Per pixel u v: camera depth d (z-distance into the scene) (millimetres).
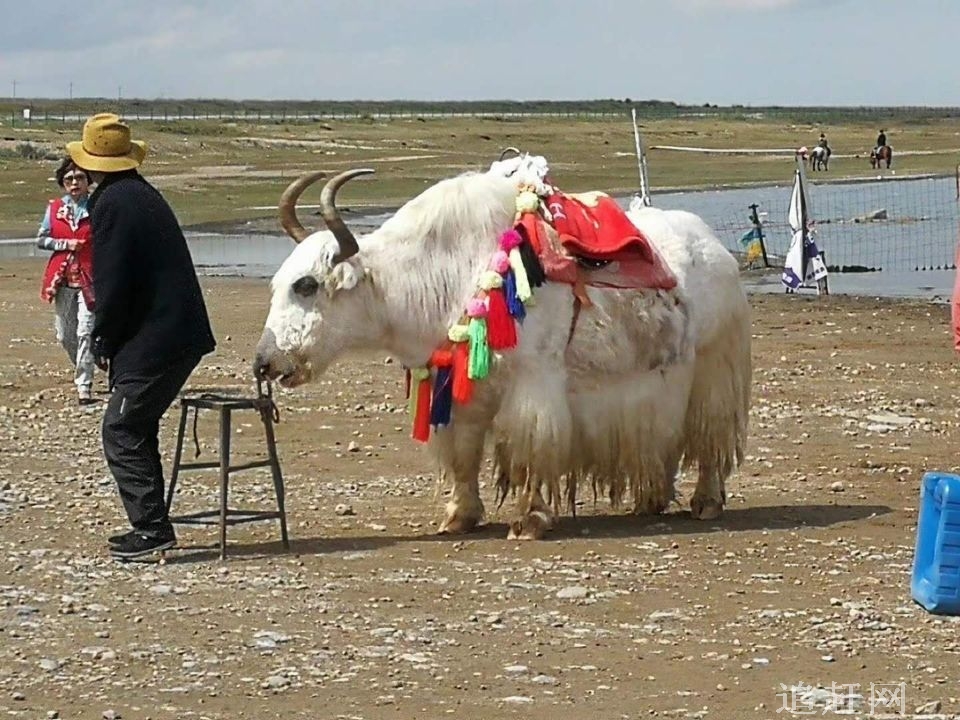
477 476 10852
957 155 85000
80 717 7043
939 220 42250
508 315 10188
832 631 8430
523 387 10305
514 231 10281
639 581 9438
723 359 11164
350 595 9102
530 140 102000
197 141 84812
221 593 9133
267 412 10102
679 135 117188
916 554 9086
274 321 10297
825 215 44281
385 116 160875
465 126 128000
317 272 10242
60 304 16078
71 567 9711
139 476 9891
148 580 9414
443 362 10406
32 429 14578
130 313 9773
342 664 7824
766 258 30781
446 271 10391
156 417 9906
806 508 11531
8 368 18297
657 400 10750
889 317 23172
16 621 8539
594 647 8133
